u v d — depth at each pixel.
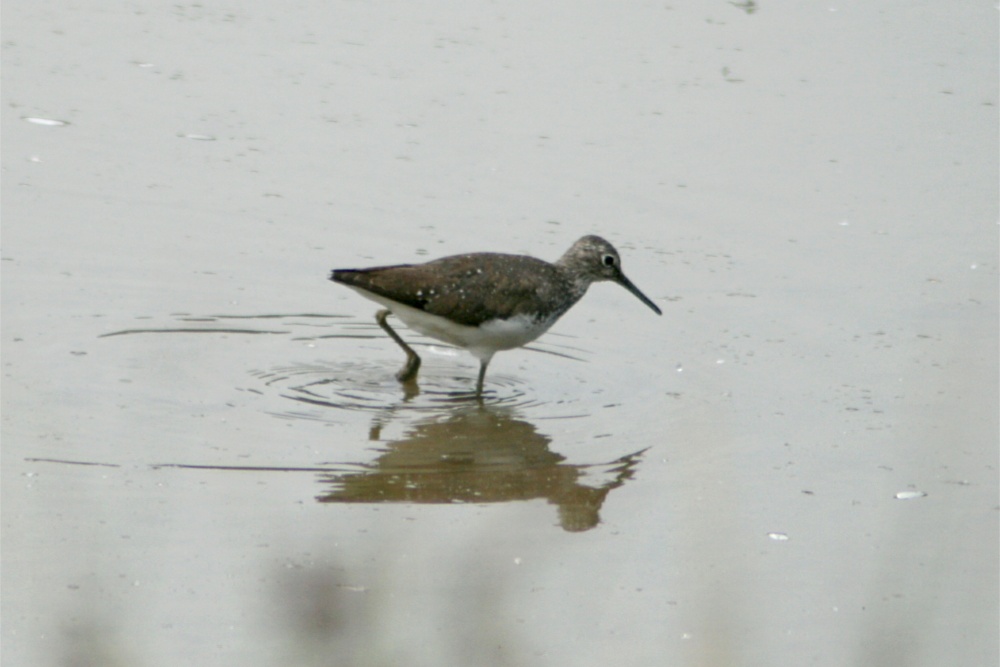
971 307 19.45
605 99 25.50
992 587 13.02
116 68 25.92
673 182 22.97
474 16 28.98
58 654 11.28
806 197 22.61
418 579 12.75
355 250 20.70
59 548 12.88
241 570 12.66
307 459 15.01
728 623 12.32
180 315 18.83
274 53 26.91
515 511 14.12
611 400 17.08
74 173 22.39
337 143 23.80
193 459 14.81
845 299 19.73
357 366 17.98
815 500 14.59
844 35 28.30
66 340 17.75
